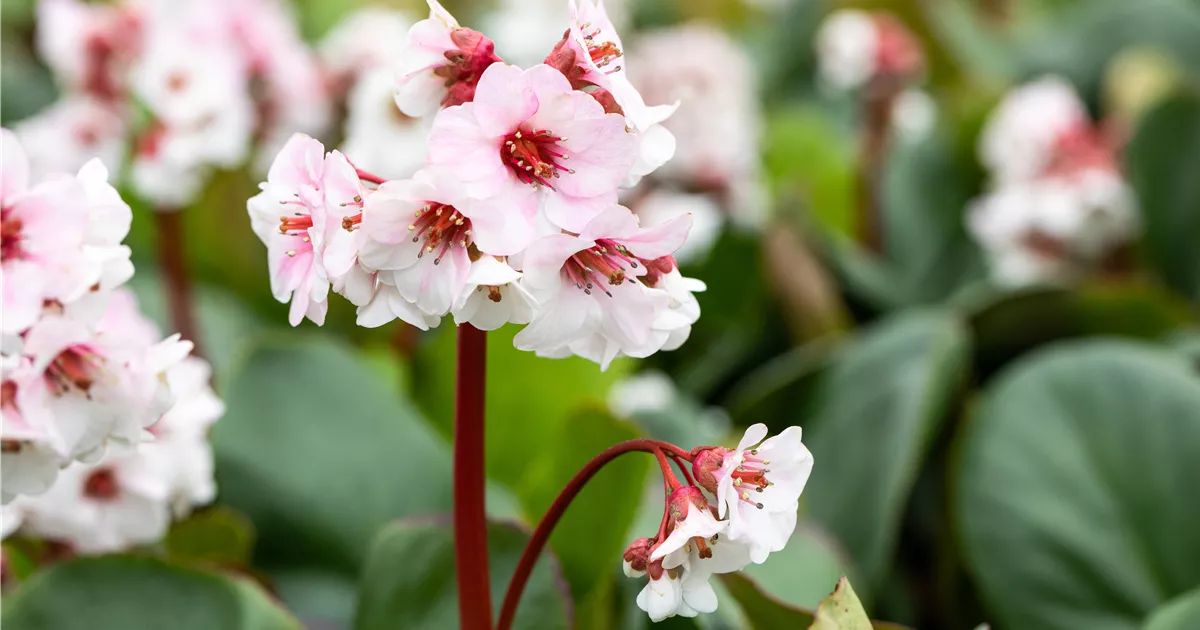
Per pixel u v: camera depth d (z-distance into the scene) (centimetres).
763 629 59
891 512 65
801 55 135
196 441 61
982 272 99
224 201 84
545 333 52
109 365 54
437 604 58
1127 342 75
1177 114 86
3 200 52
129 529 60
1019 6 159
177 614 57
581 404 60
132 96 70
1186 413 65
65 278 52
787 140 112
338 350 66
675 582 52
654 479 66
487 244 51
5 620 57
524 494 65
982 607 68
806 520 64
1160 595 63
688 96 89
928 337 70
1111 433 65
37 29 117
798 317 83
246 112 69
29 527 59
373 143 69
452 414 70
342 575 64
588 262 52
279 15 80
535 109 51
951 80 129
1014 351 77
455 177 51
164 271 71
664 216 84
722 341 86
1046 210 86
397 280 51
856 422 69
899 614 70
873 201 98
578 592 60
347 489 64
